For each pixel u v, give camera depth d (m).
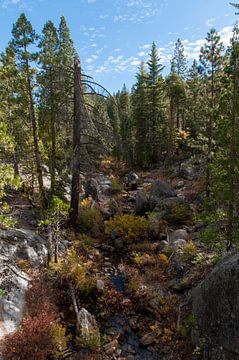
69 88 18.27
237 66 12.04
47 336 10.09
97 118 18.86
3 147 10.93
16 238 14.69
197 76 38.94
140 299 12.73
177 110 42.19
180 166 33.34
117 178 33.25
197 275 13.23
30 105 18.39
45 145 22.25
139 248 17.06
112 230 18.97
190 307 11.91
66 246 16.38
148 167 41.66
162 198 23.41
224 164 12.48
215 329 9.55
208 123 21.94
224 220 13.45
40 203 19.22
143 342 10.87
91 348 10.31
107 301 12.69
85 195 25.48
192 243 15.77
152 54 42.50
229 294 9.19
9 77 17.92
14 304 11.24
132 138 44.22
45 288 12.55
